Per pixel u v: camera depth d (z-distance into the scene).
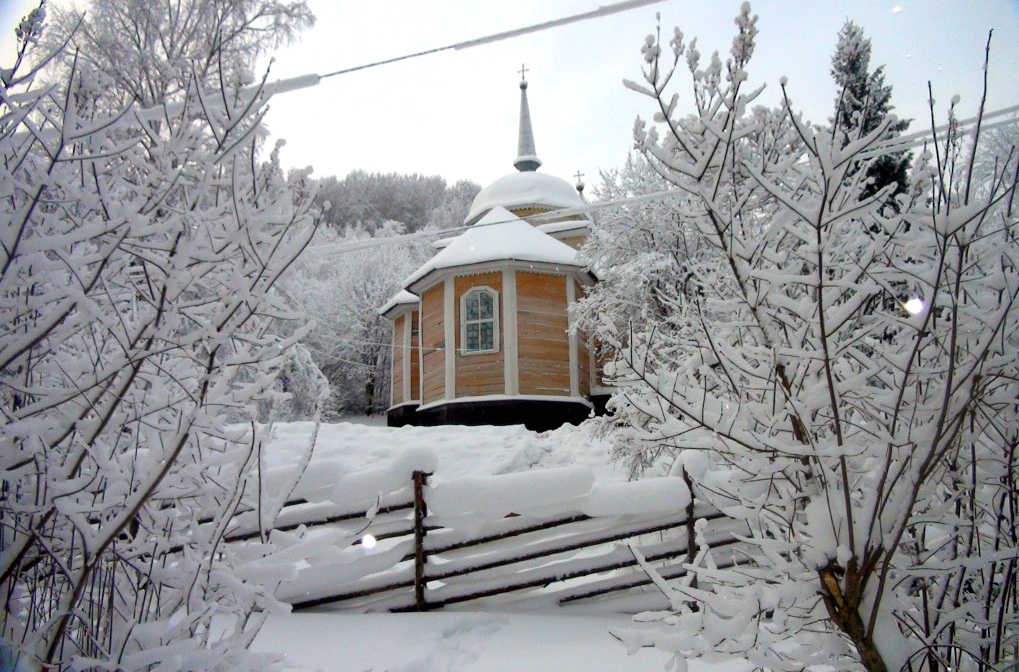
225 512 2.26
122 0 12.87
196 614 2.11
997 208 2.56
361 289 34.53
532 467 11.43
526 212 27.36
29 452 2.04
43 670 2.02
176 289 2.09
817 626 2.36
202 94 2.20
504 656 3.53
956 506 2.71
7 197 2.12
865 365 2.47
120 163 2.23
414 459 4.54
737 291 2.67
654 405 2.77
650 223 12.80
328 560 3.39
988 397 2.53
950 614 2.30
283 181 2.37
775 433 2.55
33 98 2.08
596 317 13.62
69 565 2.18
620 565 4.56
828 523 2.31
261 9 15.59
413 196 64.62
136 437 2.33
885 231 2.48
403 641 3.74
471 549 4.95
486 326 19.31
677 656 2.23
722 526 4.70
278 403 2.43
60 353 2.46
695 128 2.53
